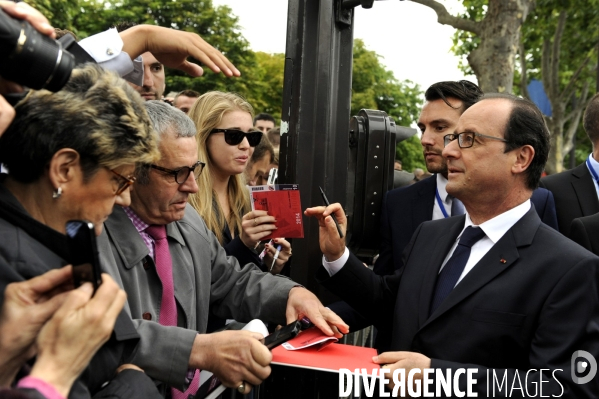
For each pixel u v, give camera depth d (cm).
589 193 383
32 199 157
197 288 245
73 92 155
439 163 338
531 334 215
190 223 255
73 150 152
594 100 387
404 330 243
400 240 343
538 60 2644
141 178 223
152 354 202
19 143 151
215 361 204
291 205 307
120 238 217
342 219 270
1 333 134
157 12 2928
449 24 1426
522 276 219
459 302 225
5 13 132
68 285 142
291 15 319
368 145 365
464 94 338
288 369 277
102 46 236
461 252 240
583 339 207
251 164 491
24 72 131
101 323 134
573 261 214
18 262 145
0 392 123
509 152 231
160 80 402
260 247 333
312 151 318
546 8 1869
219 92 356
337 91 333
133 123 159
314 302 244
